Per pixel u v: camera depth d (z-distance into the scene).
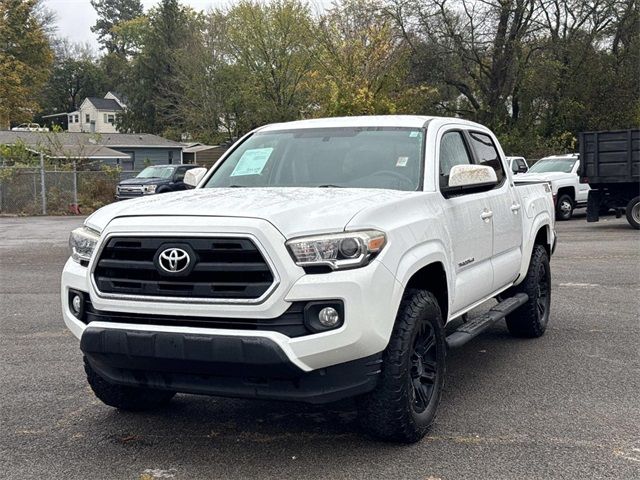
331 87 32.03
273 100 51.44
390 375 4.35
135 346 4.15
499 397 5.62
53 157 33.25
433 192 5.17
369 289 4.09
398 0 37.38
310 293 3.98
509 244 6.62
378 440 4.68
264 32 50.69
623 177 16.72
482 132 6.80
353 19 36.81
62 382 6.14
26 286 11.25
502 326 8.21
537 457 4.44
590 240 15.88
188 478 4.21
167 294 4.15
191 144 62.72
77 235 4.75
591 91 39.00
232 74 55.28
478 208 5.82
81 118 89.69
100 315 4.40
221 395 4.22
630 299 9.41
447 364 6.61
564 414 5.22
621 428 4.93
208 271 4.06
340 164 5.58
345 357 4.07
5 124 60.00
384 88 34.12
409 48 37.22
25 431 5.00
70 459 4.51
